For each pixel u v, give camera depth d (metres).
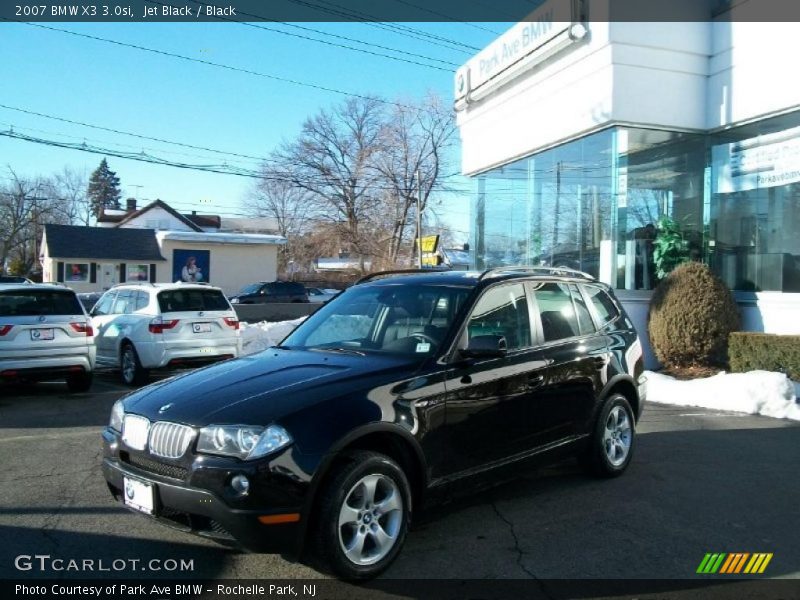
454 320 5.05
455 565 4.36
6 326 9.89
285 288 36.38
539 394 5.39
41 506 5.39
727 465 6.67
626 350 6.44
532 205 15.20
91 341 10.70
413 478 4.54
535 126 14.62
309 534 3.96
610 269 12.46
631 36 12.14
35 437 7.72
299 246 54.78
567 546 4.67
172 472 4.05
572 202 13.73
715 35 12.58
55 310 10.53
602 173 12.75
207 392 4.39
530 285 5.80
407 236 46.41
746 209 12.20
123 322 12.12
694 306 11.14
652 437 7.84
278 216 60.28
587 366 5.89
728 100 12.28
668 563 4.42
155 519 4.17
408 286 5.63
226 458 3.89
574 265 13.69
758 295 11.73
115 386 11.69
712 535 4.89
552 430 5.53
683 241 12.80
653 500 5.62
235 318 12.41
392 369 4.62
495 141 16.38
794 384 9.63
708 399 9.65
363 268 47.09
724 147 12.63
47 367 10.17
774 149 11.64
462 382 4.79
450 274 5.76
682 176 12.86
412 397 4.46
